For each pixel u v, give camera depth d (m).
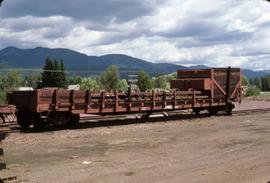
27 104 22.22
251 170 12.66
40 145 16.98
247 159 14.29
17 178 11.59
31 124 22.95
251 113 32.81
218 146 16.88
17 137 18.77
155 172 12.35
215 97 31.17
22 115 22.55
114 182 11.25
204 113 32.03
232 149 16.20
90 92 23.66
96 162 13.77
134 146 16.86
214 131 21.58
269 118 28.55
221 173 12.27
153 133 20.72
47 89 22.22
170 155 14.96
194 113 31.73
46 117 22.45
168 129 22.33
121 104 25.20
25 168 12.82
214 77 31.27
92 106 23.84
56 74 64.88
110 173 12.23
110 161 13.91
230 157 14.61
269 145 17.14
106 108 24.48
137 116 29.42
